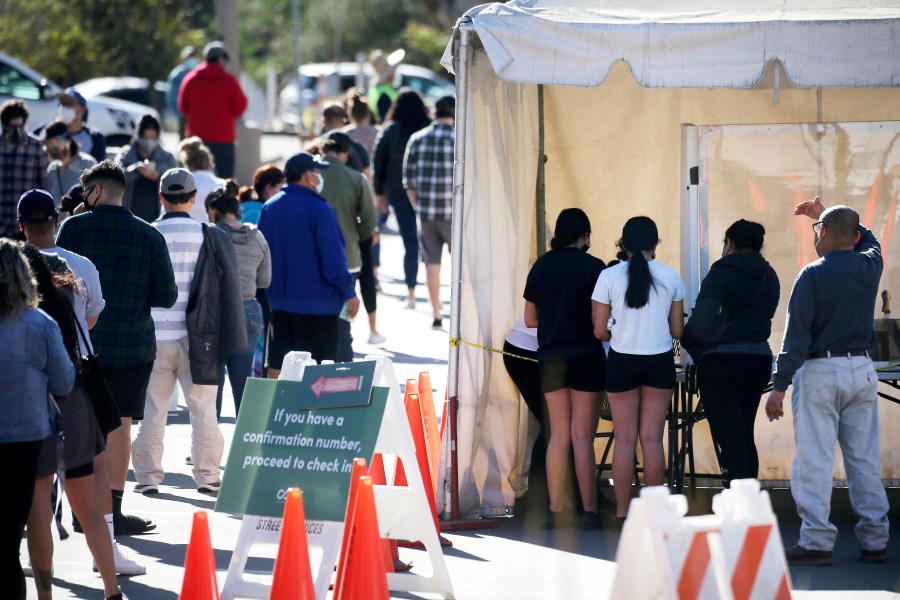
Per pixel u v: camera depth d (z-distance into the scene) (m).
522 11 21.56
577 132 25.95
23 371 16.56
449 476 22.83
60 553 21.47
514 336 23.59
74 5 109.12
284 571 16.56
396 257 58.81
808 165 23.95
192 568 16.69
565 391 22.88
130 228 21.78
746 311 21.78
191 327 24.22
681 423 23.91
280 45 172.75
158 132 37.97
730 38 20.69
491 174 23.47
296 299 27.42
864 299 19.86
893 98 25.28
